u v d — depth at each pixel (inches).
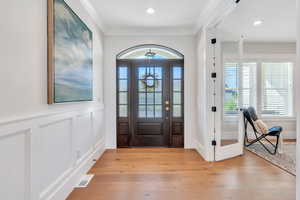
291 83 196.2
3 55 48.4
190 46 160.6
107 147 161.6
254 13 127.5
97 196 84.6
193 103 161.3
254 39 186.7
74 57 89.1
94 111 126.6
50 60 68.4
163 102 168.4
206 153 131.0
